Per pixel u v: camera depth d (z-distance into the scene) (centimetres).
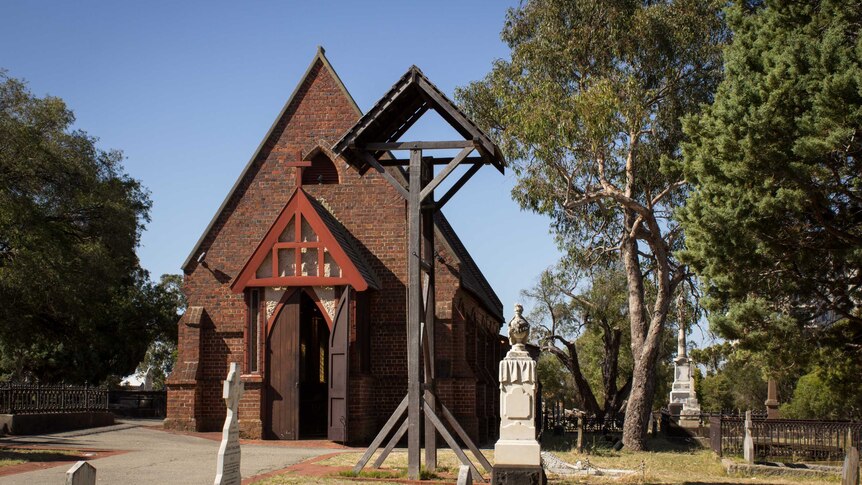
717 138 1894
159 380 8406
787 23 1995
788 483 2011
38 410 2697
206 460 1919
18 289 3478
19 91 3712
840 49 1750
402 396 2775
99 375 5428
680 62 3177
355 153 1788
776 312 1941
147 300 5616
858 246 1814
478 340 3369
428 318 1784
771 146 1786
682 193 3369
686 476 2058
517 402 1394
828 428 2628
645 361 3144
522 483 1359
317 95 2991
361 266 2698
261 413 2636
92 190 4022
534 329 5534
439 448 2459
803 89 1777
